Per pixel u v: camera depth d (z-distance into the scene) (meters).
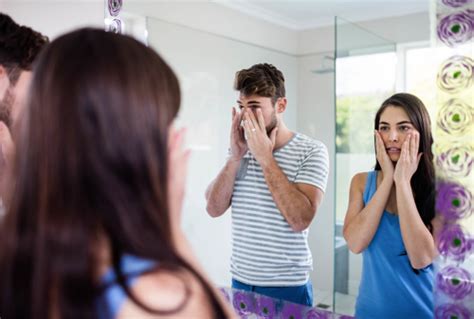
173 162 0.36
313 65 0.85
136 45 0.33
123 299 0.31
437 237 0.69
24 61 0.64
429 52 0.69
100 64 0.31
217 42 0.97
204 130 1.01
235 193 0.97
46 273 0.31
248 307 0.95
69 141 0.30
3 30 0.64
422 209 0.71
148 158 0.31
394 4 0.73
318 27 0.84
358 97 0.79
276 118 0.92
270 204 0.92
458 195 0.66
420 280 0.72
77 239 0.30
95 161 0.30
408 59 0.72
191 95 1.03
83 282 0.30
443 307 0.68
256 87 0.93
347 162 0.82
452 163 0.67
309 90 0.87
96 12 1.21
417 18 0.70
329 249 0.84
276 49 0.89
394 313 0.75
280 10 0.88
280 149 0.92
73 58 0.31
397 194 0.74
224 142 0.99
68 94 0.30
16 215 0.32
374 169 0.78
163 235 0.33
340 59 0.81
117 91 0.31
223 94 0.99
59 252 0.30
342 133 0.82
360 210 0.80
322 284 0.85
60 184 0.30
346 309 0.82
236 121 0.97
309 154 0.87
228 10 0.96
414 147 0.71
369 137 0.78
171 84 0.35
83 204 0.30
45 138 0.31
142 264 0.32
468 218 0.66
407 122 0.72
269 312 0.93
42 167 0.31
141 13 1.08
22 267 0.32
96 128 0.30
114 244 0.31
